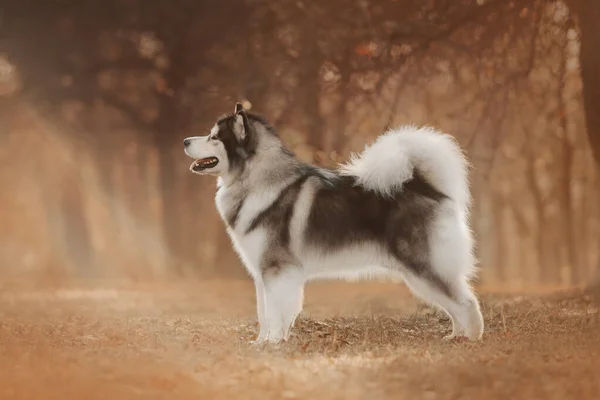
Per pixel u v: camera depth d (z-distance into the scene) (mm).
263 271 11195
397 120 31156
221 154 11375
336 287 29219
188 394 7840
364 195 11148
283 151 11430
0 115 40688
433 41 25156
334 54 28594
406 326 13312
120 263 38719
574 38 21250
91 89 34250
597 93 17203
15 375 8820
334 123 34312
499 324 12977
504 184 44062
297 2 29734
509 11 22562
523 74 23344
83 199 38812
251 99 31234
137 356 10070
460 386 8062
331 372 8828
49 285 28703
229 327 13445
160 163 35000
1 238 54812
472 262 11352
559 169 37750
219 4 32250
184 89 33219
